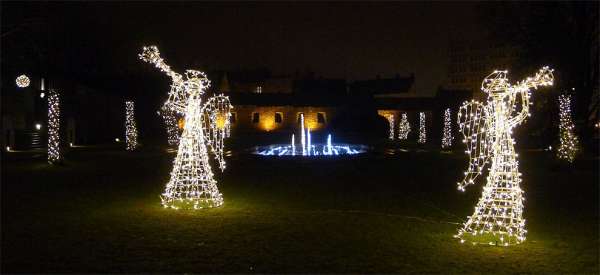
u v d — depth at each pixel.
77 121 42.69
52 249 9.36
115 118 48.94
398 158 29.25
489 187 10.42
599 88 26.91
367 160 27.78
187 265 8.45
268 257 8.89
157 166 24.73
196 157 13.95
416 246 9.63
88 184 18.20
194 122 13.82
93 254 9.04
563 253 9.26
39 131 35.97
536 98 27.52
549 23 26.27
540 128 32.94
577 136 26.69
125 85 48.78
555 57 26.14
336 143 46.69
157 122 50.47
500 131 10.39
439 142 46.94
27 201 14.55
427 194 16.19
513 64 28.47
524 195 16.12
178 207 13.44
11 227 11.13
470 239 10.15
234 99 55.78
